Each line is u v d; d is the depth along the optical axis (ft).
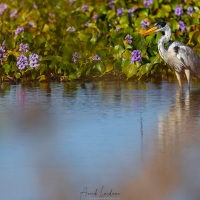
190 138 38.73
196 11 74.49
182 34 67.26
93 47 62.90
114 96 51.67
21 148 37.06
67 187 31.14
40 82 59.11
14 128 41.45
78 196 30.12
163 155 35.55
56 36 66.59
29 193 30.37
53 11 77.97
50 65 60.13
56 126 41.75
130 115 44.68
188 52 55.93
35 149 36.81
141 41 62.49
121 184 31.48
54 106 47.78
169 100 49.93
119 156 35.42
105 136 39.32
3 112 45.93
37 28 69.97
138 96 51.57
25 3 83.30
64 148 36.96
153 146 37.17
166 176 32.45
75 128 41.29
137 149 36.65
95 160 34.73
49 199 29.76
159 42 57.16
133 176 32.45
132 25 71.87
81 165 34.01
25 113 45.57
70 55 61.16
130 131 40.42
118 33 66.54
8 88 55.93
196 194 30.30
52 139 38.78
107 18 74.49
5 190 30.73
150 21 69.10
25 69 60.13
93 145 37.47
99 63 60.23
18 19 76.95
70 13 77.20
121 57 61.31
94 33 66.64
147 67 59.57
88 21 73.67
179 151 36.22
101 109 46.60
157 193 30.42
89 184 31.42
